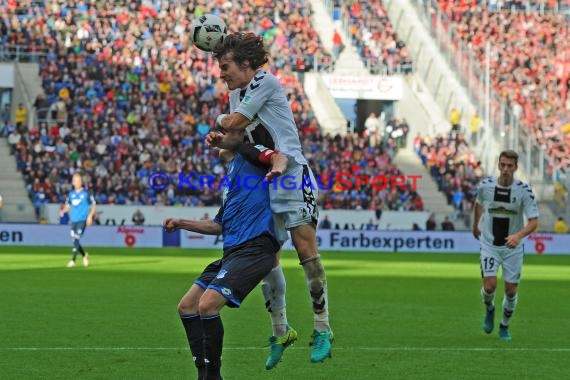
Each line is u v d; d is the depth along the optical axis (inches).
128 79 2613.2
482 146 2509.8
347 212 2284.7
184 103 2576.3
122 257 1678.2
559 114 2753.4
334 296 994.7
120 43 2706.7
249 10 2933.1
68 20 2721.5
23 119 2411.4
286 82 2699.3
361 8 3031.5
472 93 2672.2
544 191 2306.8
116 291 992.9
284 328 452.1
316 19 3021.7
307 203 426.9
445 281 1232.2
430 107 2787.9
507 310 665.0
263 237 414.3
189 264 1487.5
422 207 2336.4
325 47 2947.8
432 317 797.9
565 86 2832.2
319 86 2760.8
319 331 434.6
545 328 733.9
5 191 2281.0
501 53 2923.2
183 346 601.9
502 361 565.0
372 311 840.9
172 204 2253.9
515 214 668.7
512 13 3065.9
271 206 421.4
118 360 547.2
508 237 653.3
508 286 665.0
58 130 2409.0
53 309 811.4
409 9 3004.4
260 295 942.4
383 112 2839.6
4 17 2689.5
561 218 2215.8
